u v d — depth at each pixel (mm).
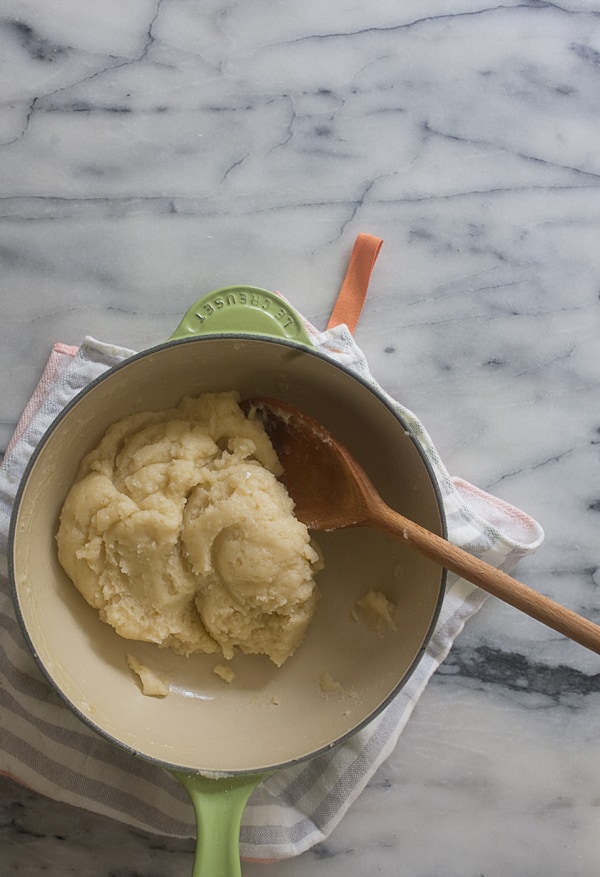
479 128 641
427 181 639
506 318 640
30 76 629
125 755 613
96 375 614
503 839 635
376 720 621
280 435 601
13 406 624
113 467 584
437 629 624
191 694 596
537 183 643
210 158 633
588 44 645
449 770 636
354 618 608
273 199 634
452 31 640
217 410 593
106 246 629
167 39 633
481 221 641
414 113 639
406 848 633
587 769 637
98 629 587
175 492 572
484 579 542
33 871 626
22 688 607
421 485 567
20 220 628
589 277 643
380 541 609
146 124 632
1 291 626
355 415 589
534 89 643
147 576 571
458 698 637
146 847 627
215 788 537
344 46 637
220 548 575
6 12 630
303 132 636
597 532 639
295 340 569
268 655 603
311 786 621
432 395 637
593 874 634
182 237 630
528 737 637
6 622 605
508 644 637
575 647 639
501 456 638
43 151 629
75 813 629
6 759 607
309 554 578
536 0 642
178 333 570
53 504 574
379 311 636
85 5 631
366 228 636
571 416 641
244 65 635
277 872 629
